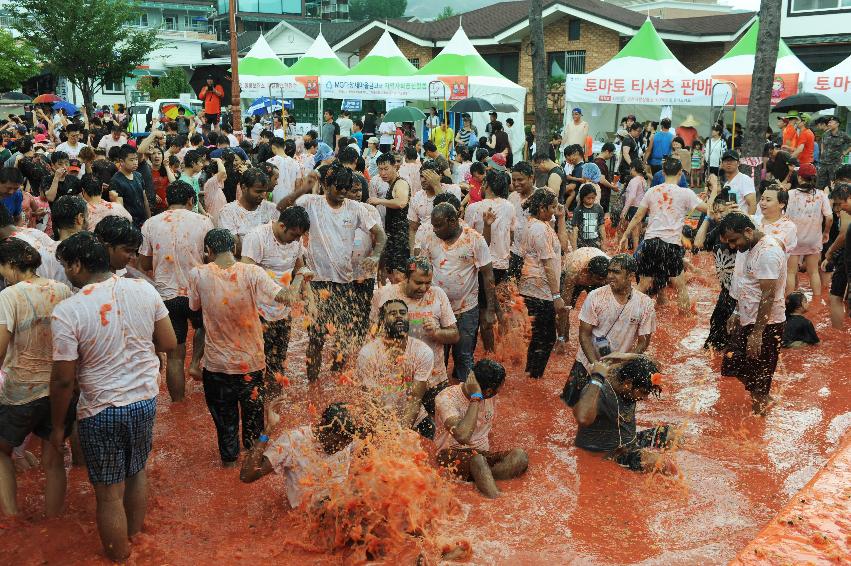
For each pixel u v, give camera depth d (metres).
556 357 8.24
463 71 21.86
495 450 5.77
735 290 6.71
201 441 6.04
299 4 55.88
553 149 21.14
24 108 34.50
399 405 5.58
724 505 5.00
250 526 4.73
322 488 4.67
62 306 4.13
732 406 6.80
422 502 4.73
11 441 4.73
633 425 5.81
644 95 18.73
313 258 7.14
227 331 5.38
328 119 24.05
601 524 4.75
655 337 8.84
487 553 4.39
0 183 6.97
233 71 21.36
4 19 46.34
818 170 17.27
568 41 29.11
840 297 9.12
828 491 4.59
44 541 4.55
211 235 5.47
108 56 34.22
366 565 4.31
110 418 4.20
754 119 14.02
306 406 6.62
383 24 33.41
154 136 10.47
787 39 26.47
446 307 6.29
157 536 4.61
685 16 37.12
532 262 7.27
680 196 9.47
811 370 7.77
